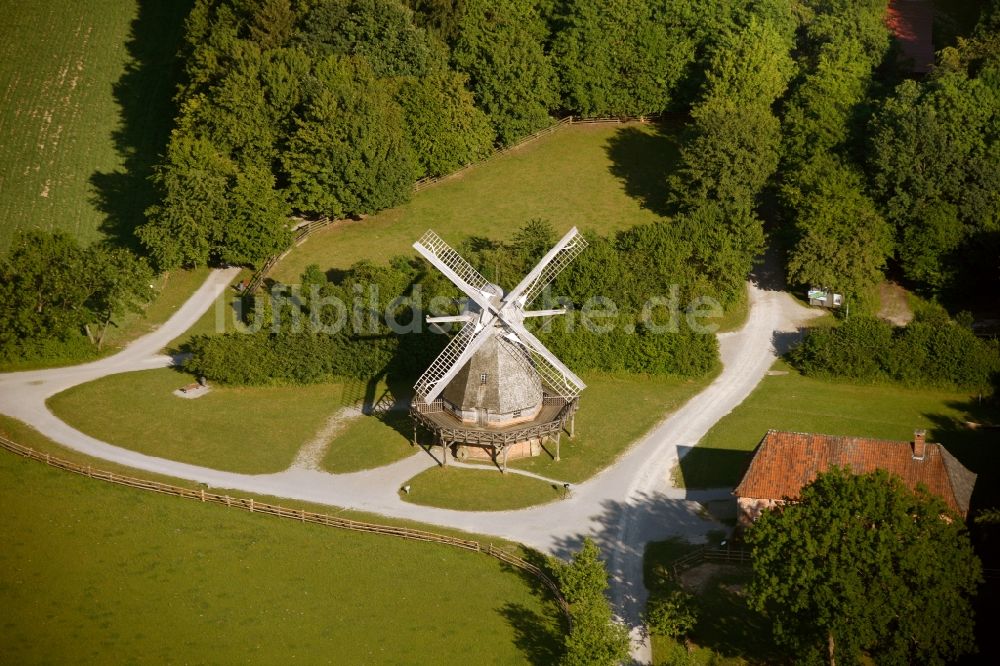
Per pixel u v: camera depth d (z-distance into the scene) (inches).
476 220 5142.7
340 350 4276.6
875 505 2792.8
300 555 3403.1
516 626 3112.7
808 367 4284.0
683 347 4264.3
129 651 3021.7
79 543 3440.0
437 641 3065.9
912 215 4576.8
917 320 4411.9
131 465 3838.6
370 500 3656.5
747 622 3083.2
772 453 3363.7
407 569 3341.5
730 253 4515.3
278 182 5206.7
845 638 2687.0
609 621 3056.1
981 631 2952.8
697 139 4891.7
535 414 3816.4
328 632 3100.4
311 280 4458.7
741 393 4192.9
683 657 2839.6
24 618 3127.5
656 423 4030.5
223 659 3002.0
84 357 4542.3
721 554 3324.3
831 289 4569.4
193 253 4899.1
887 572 2682.1
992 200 4559.5
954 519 2829.7
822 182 4640.8
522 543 3432.6
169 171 4918.8
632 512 3572.8
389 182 5103.3
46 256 4431.6
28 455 3850.9
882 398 4143.7
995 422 3969.0
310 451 3924.7
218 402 4215.1
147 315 4790.8
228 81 5073.8
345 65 5152.6
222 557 3388.3
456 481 3742.6
